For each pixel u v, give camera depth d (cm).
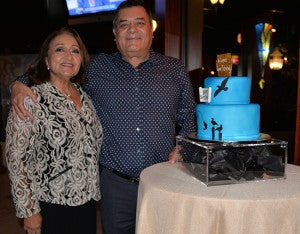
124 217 230
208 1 669
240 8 747
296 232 145
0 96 701
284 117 869
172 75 233
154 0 510
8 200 452
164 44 486
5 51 691
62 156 181
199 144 164
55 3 582
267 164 167
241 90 178
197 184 162
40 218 183
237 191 152
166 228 153
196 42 507
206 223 144
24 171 175
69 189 183
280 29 811
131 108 222
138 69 226
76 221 189
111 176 226
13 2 662
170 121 231
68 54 191
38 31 652
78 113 190
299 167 195
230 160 162
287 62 830
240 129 172
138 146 222
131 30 215
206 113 177
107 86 224
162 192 154
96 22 552
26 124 173
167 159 232
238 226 141
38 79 192
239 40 845
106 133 226
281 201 142
